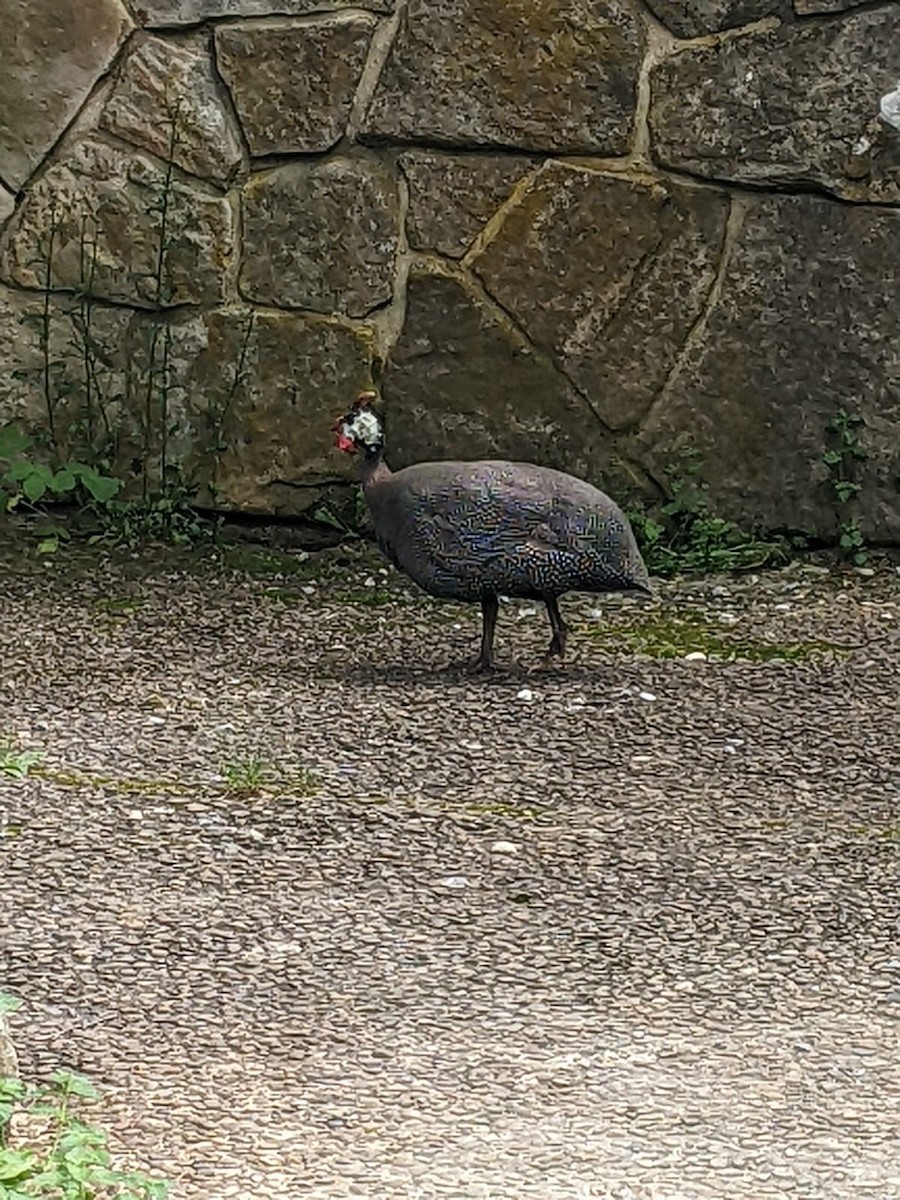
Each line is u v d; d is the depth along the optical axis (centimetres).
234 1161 446
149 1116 455
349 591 656
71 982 482
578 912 505
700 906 507
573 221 671
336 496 683
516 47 668
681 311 672
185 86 675
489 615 601
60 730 566
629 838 529
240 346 680
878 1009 481
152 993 480
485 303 675
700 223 670
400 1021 476
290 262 678
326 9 671
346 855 520
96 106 678
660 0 666
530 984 485
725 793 547
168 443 685
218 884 509
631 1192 442
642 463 677
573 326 674
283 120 674
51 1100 456
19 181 680
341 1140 451
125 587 652
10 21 675
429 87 670
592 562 589
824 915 506
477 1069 465
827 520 675
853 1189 443
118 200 679
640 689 595
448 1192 441
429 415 679
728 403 673
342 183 675
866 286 667
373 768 552
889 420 670
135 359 683
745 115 666
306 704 582
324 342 679
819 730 576
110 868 513
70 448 686
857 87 662
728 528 675
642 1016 478
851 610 646
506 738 568
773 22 664
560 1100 459
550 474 592
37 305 684
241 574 664
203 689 589
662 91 667
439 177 673
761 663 612
